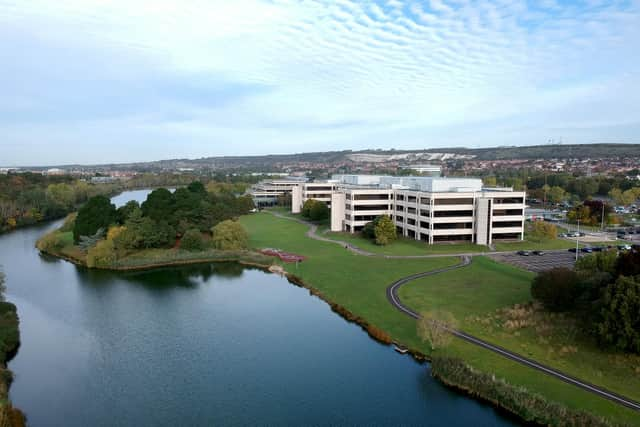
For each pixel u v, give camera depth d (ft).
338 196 533.96
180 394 188.24
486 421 163.94
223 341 237.04
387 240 442.50
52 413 177.06
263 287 331.57
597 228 532.32
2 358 216.33
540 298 242.99
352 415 170.19
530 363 190.39
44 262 416.26
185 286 337.93
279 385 192.75
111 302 303.07
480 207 432.66
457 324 224.53
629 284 193.98
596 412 153.79
